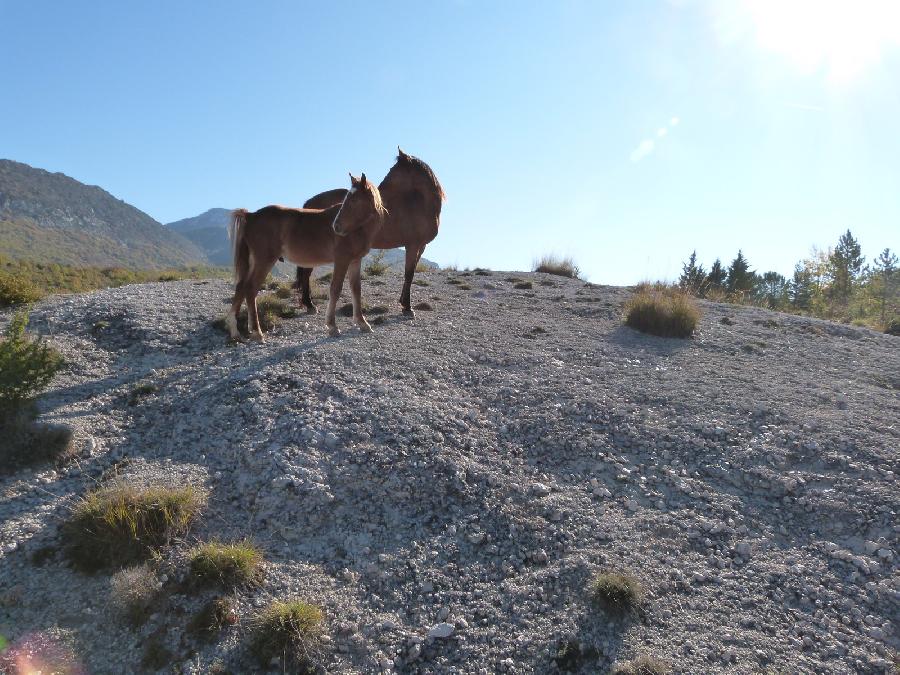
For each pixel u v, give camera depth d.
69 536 5.01
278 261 9.02
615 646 4.23
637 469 6.25
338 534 5.25
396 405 6.95
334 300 9.05
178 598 4.51
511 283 16.41
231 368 7.86
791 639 4.29
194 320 9.90
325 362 8.02
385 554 5.05
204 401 7.01
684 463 6.36
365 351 8.55
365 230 8.84
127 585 4.50
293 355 8.21
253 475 5.78
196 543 5.03
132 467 5.86
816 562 5.05
